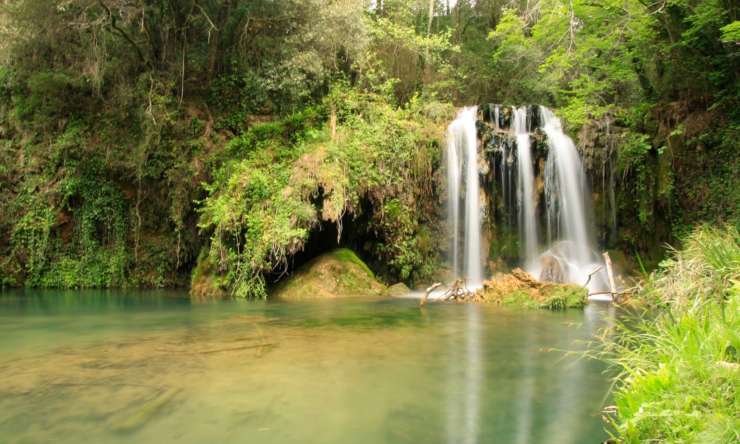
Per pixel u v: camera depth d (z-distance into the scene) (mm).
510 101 21734
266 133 13227
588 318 7656
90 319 7504
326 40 14406
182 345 5434
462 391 3816
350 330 6473
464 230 13633
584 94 15609
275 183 11273
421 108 15055
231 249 11164
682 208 13734
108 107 14539
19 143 14453
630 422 2604
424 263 13039
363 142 12469
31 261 13688
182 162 13875
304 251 12359
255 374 4223
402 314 8070
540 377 4234
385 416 3254
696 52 13727
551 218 14148
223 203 11430
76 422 3070
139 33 14516
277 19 14281
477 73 21656
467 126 14188
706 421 2332
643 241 14094
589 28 15086
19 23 13312
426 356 4984
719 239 6383
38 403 3420
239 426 3031
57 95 14492
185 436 2867
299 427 3033
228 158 13141
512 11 18250
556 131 14844
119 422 3072
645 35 14211
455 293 10516
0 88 14781
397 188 12641
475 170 13812
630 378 3293
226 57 15094
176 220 13578
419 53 18359
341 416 3232
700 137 13453
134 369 4363
